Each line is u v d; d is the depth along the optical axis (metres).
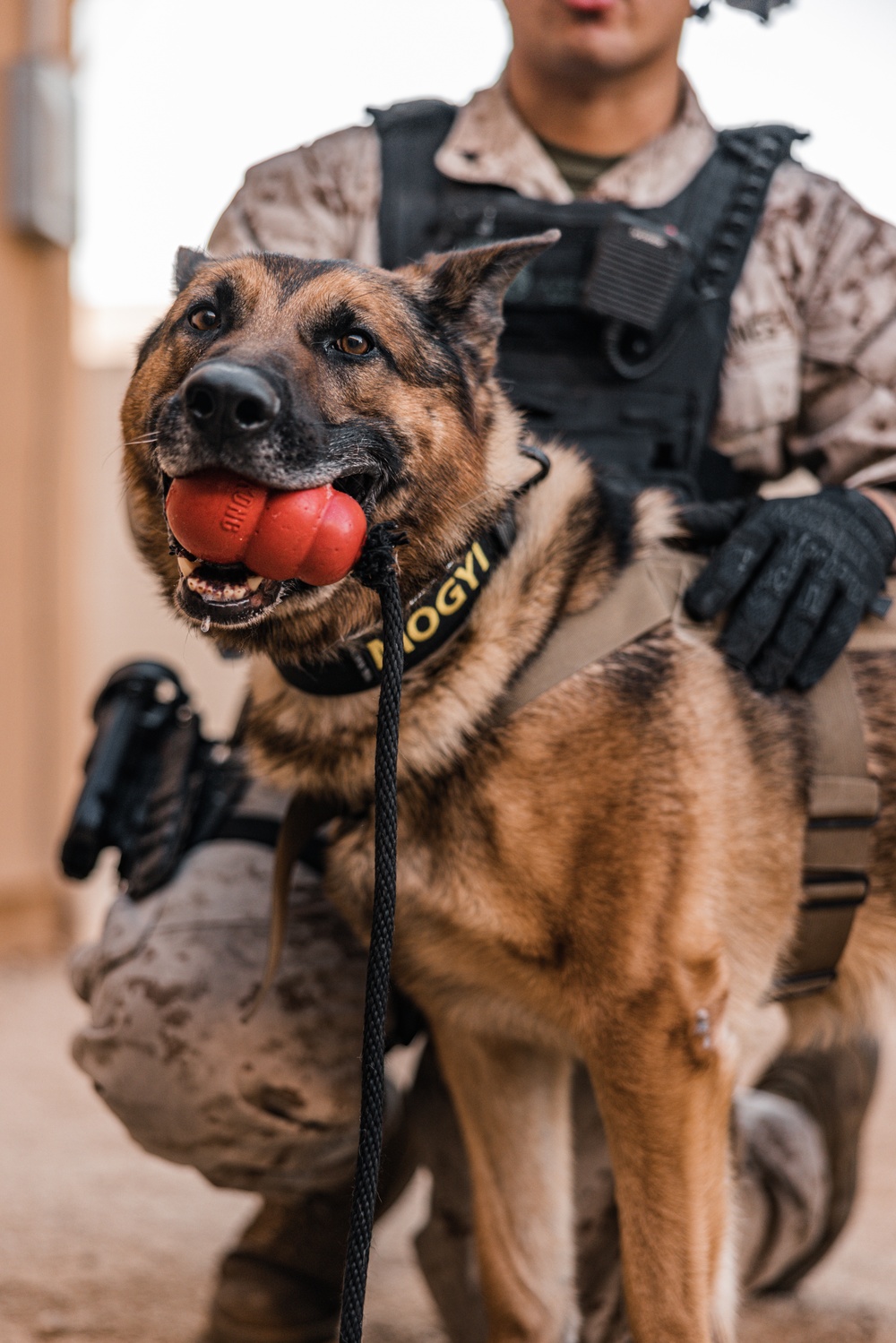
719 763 1.89
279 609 1.75
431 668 1.83
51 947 5.75
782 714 1.98
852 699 2.04
